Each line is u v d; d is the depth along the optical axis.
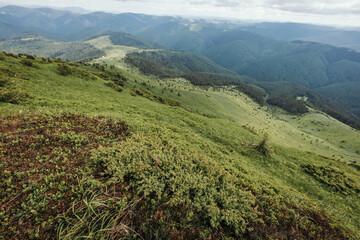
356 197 20.53
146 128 17.23
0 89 19.52
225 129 36.97
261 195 11.19
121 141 11.95
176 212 7.63
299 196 13.45
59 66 54.84
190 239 6.86
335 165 32.56
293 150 37.22
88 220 6.16
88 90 45.41
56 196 6.54
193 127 31.64
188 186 9.05
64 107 20.14
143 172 8.95
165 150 12.19
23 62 45.34
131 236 6.21
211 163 12.59
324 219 10.52
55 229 5.77
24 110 14.59
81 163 8.55
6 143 8.62
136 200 7.27
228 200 9.15
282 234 8.32
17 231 5.43
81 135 11.29
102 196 6.97
